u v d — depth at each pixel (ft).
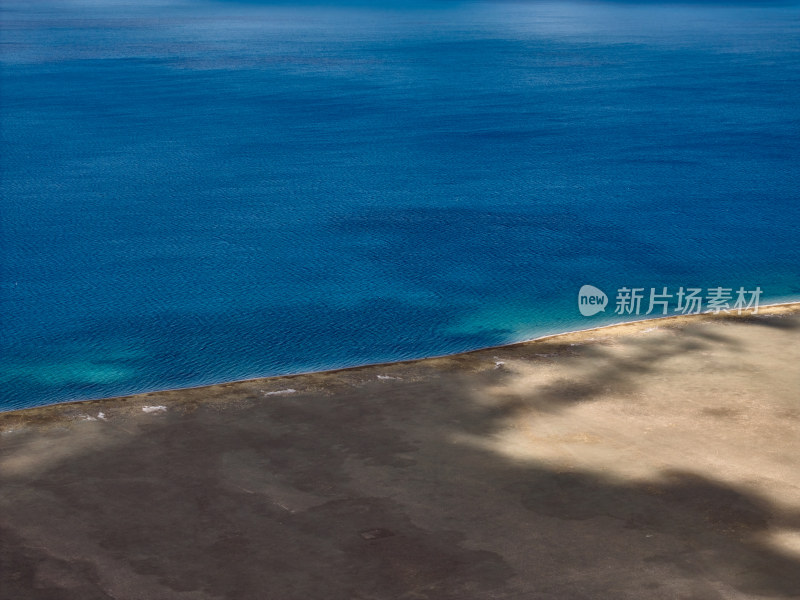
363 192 69.36
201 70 173.47
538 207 64.08
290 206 65.05
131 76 163.73
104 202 66.69
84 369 36.52
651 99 126.93
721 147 88.94
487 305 43.70
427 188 70.54
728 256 51.57
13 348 38.68
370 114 113.91
